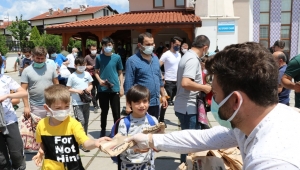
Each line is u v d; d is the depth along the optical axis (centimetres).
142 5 1925
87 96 504
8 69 2756
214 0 1357
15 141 357
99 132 598
